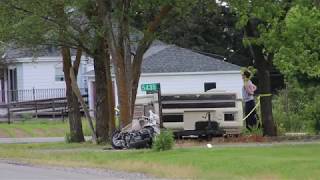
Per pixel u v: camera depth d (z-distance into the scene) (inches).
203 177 1477.6
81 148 2427.4
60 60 5049.2
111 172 1651.1
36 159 2012.8
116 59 2391.7
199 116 2466.8
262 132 2586.1
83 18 2571.4
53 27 2502.5
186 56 4847.4
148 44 2490.2
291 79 2202.3
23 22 2466.8
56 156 2075.5
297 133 2829.7
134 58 2471.7
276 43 2239.2
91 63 4736.7
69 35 2549.2
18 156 2135.8
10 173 1647.4
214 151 1902.1
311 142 2175.2
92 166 1784.0
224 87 4753.9
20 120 4259.4
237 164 1598.2
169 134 2041.1
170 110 2464.3
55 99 4842.5
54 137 3412.9
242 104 2534.5
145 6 2413.9
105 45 2632.9
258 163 1587.1
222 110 2466.8
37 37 2522.1
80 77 4990.2
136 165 1711.4
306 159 1632.6
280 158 1678.2
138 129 2228.1
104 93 2758.4
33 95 4918.8
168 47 4953.3
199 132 2448.3
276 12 2287.2
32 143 2886.3
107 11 2372.0
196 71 4717.0
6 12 2421.3
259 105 2704.2
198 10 2679.6
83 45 2630.4
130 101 2410.2
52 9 2423.7
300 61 2000.5
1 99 5152.6
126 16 2395.4
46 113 4576.8
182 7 2434.8
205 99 2470.5
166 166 1660.9
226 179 1424.7
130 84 2410.2
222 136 2480.3
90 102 4675.2
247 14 2359.7
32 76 5039.4
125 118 2385.6
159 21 2456.9
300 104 3152.1
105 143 2657.5
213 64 4788.4
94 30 2591.0
